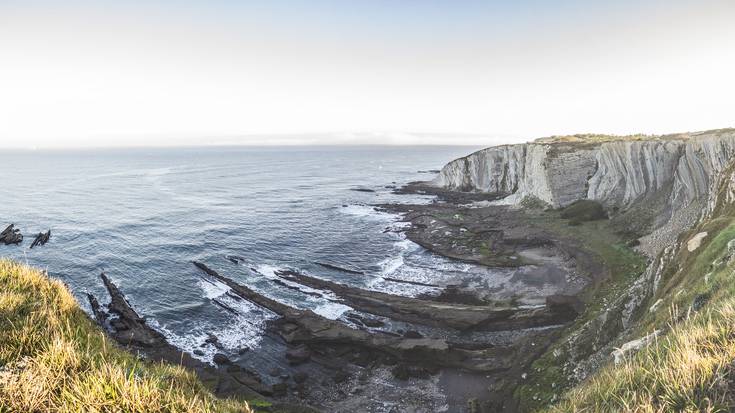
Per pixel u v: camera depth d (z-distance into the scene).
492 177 90.44
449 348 25.77
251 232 63.44
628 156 54.12
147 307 35.78
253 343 29.83
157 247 54.03
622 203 53.53
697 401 4.70
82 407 5.18
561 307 30.25
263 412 21.66
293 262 48.59
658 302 15.90
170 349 28.52
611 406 5.92
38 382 5.42
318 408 22.83
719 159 39.44
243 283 41.38
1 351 6.10
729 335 5.86
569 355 20.52
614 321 20.38
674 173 47.38
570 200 61.50
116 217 73.12
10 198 94.44
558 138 91.31
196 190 116.19
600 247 42.88
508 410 19.70
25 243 54.81
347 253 52.41
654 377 5.65
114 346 8.61
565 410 7.34
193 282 42.00
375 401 23.22
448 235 56.69
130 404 5.51
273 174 176.00
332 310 34.91
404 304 33.94
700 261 15.74
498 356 25.39
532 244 49.25
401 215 74.81
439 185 107.44
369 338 27.92
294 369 26.62
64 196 99.44
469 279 41.97
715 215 24.94
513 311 31.31
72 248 52.78
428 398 23.16
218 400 8.16
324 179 152.12
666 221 43.88
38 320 7.36
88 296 37.66
